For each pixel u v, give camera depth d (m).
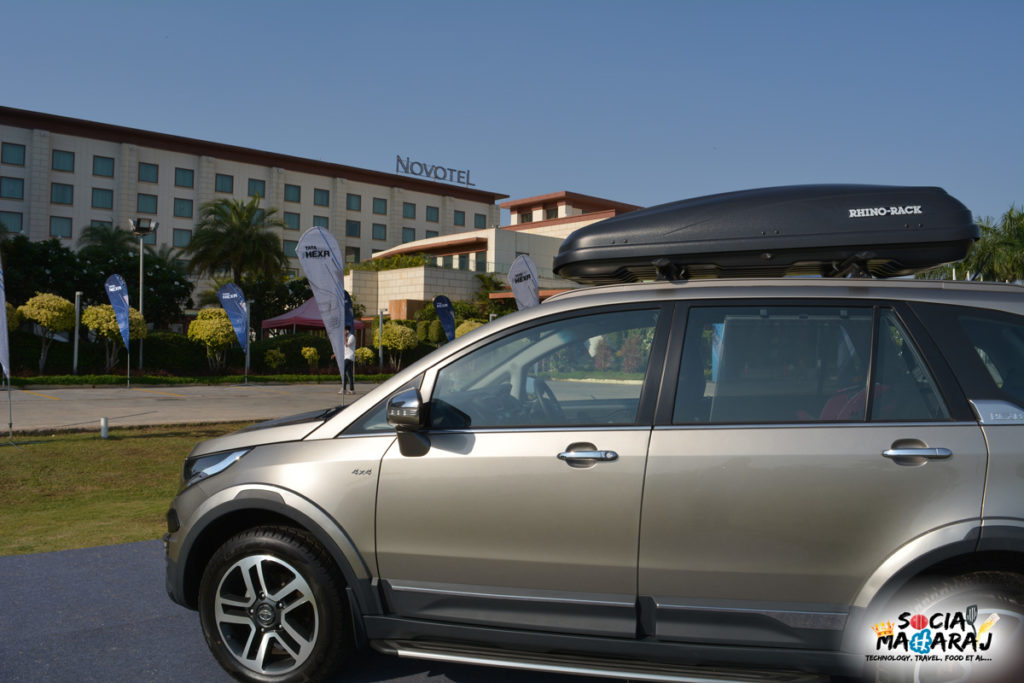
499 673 3.35
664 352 2.90
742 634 2.69
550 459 2.83
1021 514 2.47
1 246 38.22
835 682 3.22
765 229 3.03
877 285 2.89
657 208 3.34
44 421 13.91
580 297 3.12
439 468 2.92
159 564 5.11
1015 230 29.98
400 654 2.95
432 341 40.50
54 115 60.75
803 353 2.83
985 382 2.66
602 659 2.81
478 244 55.50
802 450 2.65
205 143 67.75
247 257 43.81
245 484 3.10
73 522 6.55
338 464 3.04
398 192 79.00
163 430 13.20
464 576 2.91
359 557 2.99
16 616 4.07
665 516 2.71
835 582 2.61
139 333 26.41
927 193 2.98
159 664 3.42
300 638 3.07
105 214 63.62
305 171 73.62
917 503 2.55
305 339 33.31
